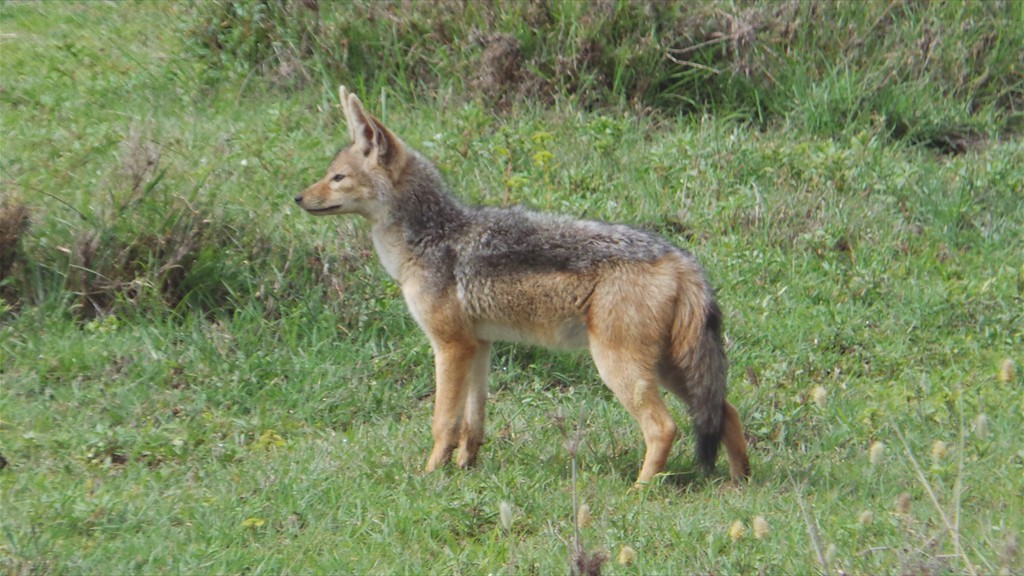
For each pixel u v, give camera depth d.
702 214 18.11
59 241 15.23
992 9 23.34
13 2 23.66
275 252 15.79
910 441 12.91
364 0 21.89
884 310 16.53
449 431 12.30
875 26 22.86
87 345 14.10
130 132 17.58
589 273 11.72
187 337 14.48
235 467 12.10
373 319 15.20
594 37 21.41
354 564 10.10
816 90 21.33
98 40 22.50
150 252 15.08
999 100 22.86
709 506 11.31
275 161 18.16
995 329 16.03
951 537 9.71
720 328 11.81
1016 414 13.46
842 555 9.85
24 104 20.20
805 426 13.62
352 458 12.38
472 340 12.44
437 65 21.42
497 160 18.80
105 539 10.36
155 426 13.02
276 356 14.36
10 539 9.90
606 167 19.20
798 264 17.42
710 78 21.84
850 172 19.28
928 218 18.89
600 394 14.59
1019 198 19.55
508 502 11.32
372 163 12.62
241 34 21.83
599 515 11.13
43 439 12.26
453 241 12.36
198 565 9.86
